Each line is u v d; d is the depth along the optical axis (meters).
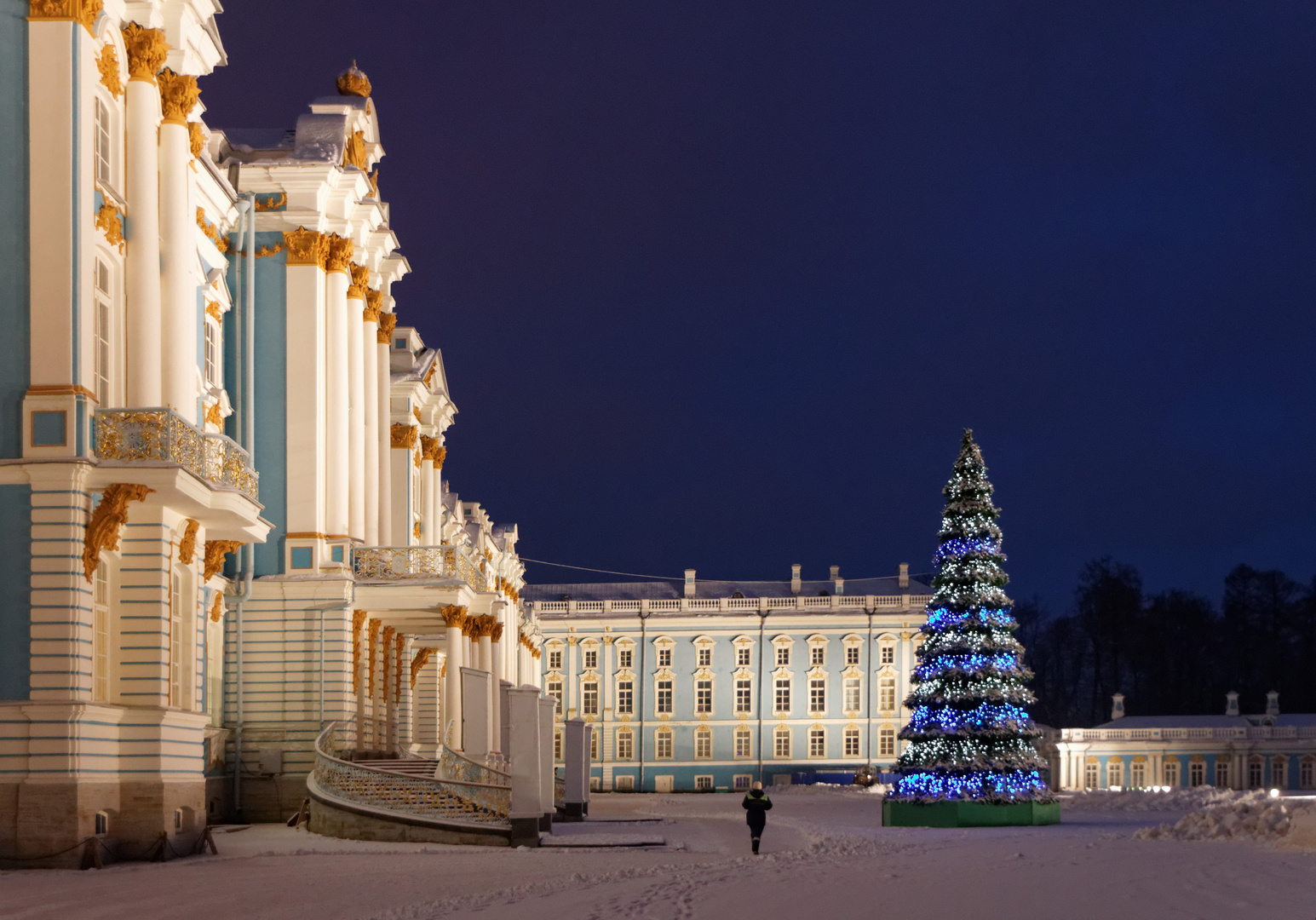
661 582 95.81
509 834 28.72
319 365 35.25
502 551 67.69
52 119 23.00
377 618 38.56
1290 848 25.62
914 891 18.03
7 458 22.44
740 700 88.88
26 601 22.20
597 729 89.25
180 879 20.23
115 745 23.34
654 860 25.69
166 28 26.45
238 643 34.38
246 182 35.31
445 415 51.62
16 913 16.02
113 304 24.92
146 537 24.00
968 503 41.25
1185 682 119.75
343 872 21.73
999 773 39.62
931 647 40.81
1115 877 19.75
